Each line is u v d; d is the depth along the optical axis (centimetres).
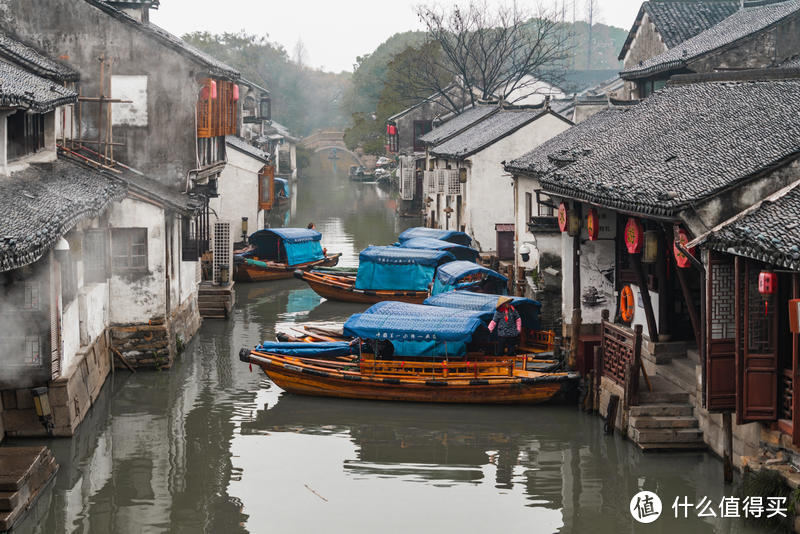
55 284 1566
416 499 1429
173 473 1531
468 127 4406
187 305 2430
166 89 2345
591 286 1939
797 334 1184
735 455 1398
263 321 2725
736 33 2875
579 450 1630
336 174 9794
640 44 3738
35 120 1973
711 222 1328
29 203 1569
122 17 2314
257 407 1888
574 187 1727
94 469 1545
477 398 1861
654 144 1748
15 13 2309
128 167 2323
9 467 1368
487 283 2512
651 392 1590
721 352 1290
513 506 1403
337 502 1416
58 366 1588
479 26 5641
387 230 4838
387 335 1831
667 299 1716
